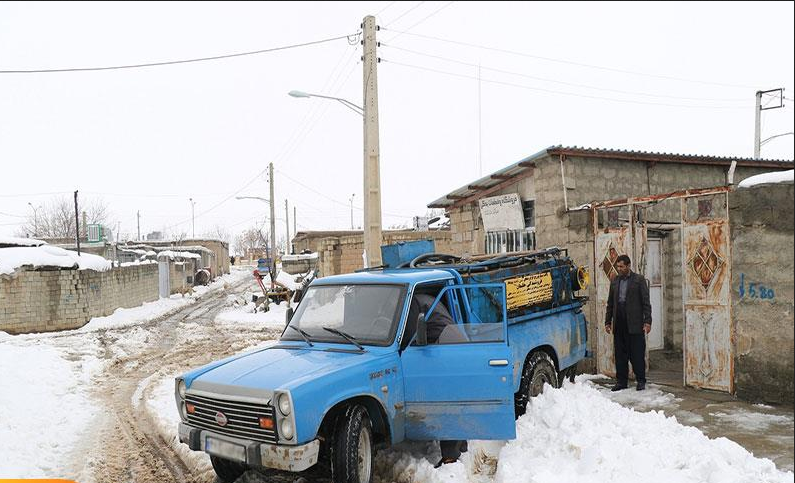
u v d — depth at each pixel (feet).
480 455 18.39
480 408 16.93
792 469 16.24
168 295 111.65
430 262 25.91
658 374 30.25
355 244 76.43
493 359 16.98
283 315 72.49
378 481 17.12
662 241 35.88
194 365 41.09
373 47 43.73
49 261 63.82
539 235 34.40
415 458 17.72
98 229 130.72
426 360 17.30
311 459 14.47
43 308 62.90
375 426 16.99
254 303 85.25
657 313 35.42
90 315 68.59
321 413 14.76
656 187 35.94
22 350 42.06
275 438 14.57
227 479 18.30
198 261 162.61
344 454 15.29
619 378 26.91
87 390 33.42
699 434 18.26
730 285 24.21
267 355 17.89
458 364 17.10
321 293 20.20
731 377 24.41
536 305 23.41
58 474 19.47
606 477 15.69
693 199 36.70
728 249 24.38
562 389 21.74
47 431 24.14
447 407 17.07
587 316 31.68
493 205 40.24
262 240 284.41
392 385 16.87
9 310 60.85
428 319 18.60
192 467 19.90
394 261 25.50
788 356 22.27
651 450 16.97
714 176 38.55
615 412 20.04
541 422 20.11
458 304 19.75
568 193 32.91
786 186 22.17
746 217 23.57
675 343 35.37
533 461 17.13
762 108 93.66
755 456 17.44
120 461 20.75
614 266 30.30
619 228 30.04
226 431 15.66
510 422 16.83
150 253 134.72
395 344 17.48
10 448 21.24
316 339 18.60
